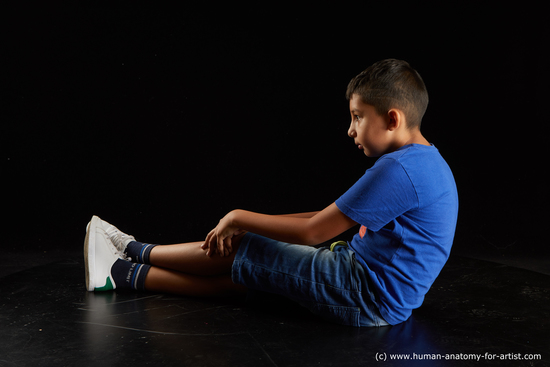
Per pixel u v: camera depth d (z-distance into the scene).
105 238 1.91
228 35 3.38
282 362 1.31
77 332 1.49
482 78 3.37
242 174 3.49
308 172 3.51
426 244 1.48
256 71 3.41
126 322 1.58
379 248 1.51
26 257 3.12
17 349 1.37
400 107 1.44
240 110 3.44
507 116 3.39
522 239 3.44
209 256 1.74
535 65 3.31
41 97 3.32
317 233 1.48
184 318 1.62
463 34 3.34
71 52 3.30
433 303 1.79
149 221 3.44
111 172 3.40
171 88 3.38
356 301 1.54
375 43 3.37
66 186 3.38
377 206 1.41
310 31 3.38
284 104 3.45
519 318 1.64
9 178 3.34
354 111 1.50
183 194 3.46
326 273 1.56
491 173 3.46
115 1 3.29
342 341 1.45
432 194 1.44
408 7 3.33
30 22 3.25
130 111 3.38
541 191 3.43
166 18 3.33
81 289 1.93
